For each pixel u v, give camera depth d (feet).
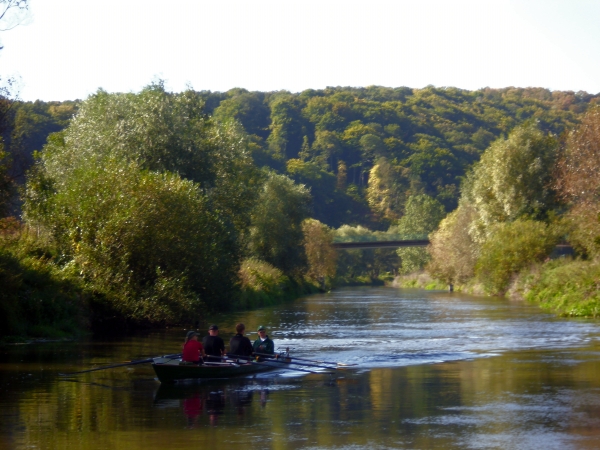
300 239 221.66
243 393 46.88
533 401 43.29
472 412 40.16
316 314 125.08
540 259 163.63
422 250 361.71
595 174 131.13
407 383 50.62
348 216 481.87
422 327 95.76
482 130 599.57
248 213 168.76
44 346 71.97
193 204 105.60
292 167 487.61
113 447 32.89
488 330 89.40
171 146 127.03
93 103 133.28
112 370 56.59
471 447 32.45
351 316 119.24
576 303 113.39
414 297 195.31
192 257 102.73
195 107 143.33
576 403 42.55
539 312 118.73
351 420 38.27
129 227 92.94
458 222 224.94
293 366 57.57
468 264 218.59
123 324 90.63
